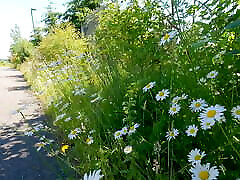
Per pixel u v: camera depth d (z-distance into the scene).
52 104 3.27
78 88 2.89
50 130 2.38
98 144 1.63
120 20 2.66
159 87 1.72
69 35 6.27
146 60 2.15
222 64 1.40
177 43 1.81
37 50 7.34
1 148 2.45
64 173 1.57
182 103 1.37
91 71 3.03
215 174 0.83
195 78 1.43
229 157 1.04
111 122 1.83
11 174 1.89
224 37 1.39
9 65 22.98
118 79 2.25
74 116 2.20
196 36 1.58
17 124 3.23
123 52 2.52
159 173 1.14
